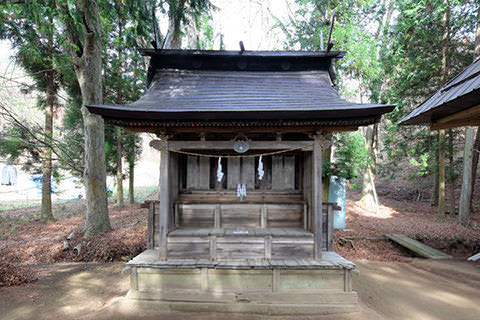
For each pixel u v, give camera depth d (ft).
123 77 43.27
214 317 15.19
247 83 20.01
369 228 34.35
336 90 20.65
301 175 19.98
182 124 16.03
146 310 15.83
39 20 21.49
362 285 19.94
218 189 20.04
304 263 16.10
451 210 40.34
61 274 21.94
